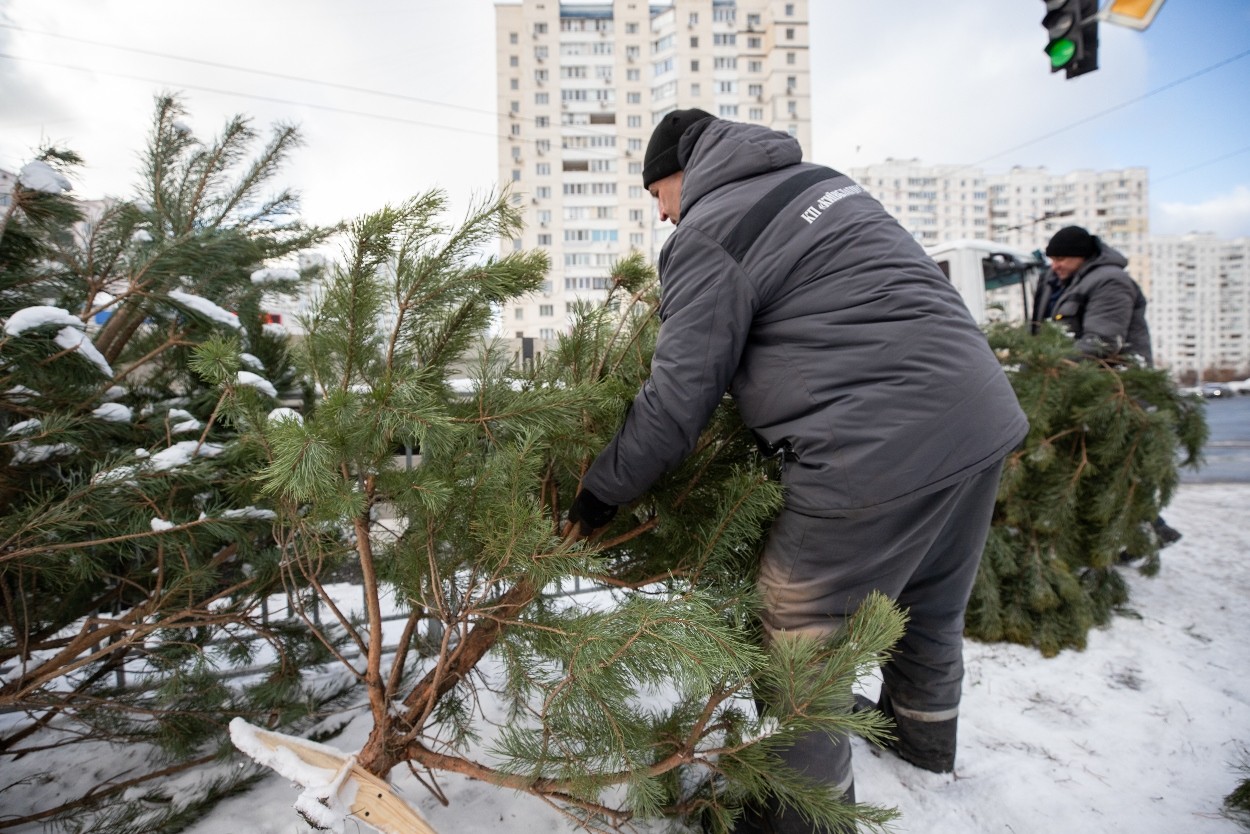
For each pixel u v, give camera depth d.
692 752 1.14
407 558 1.31
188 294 1.55
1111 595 2.65
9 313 1.48
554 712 1.08
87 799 1.43
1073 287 3.65
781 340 1.21
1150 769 1.70
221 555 1.53
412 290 1.08
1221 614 2.70
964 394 1.12
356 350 1.13
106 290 1.67
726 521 1.21
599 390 1.24
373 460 1.08
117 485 1.25
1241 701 2.02
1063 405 2.53
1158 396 2.55
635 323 1.58
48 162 1.49
